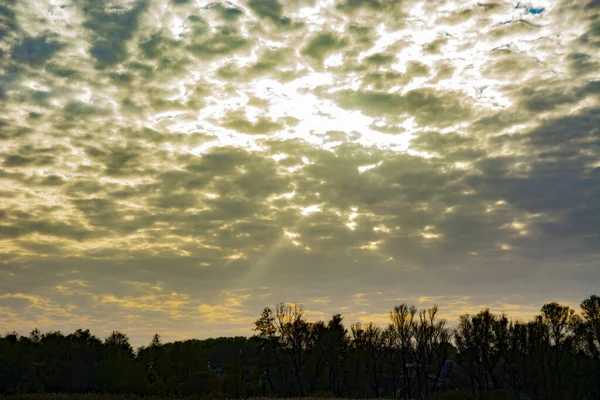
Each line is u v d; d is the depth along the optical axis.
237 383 72.25
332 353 90.00
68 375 73.38
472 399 74.50
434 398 79.31
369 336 89.50
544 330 72.44
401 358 86.31
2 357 73.25
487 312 78.06
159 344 81.25
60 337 83.75
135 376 71.75
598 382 67.94
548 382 70.19
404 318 85.44
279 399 67.19
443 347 81.50
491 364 76.06
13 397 54.88
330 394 83.75
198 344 78.19
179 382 72.19
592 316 69.75
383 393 93.19
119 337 103.12
